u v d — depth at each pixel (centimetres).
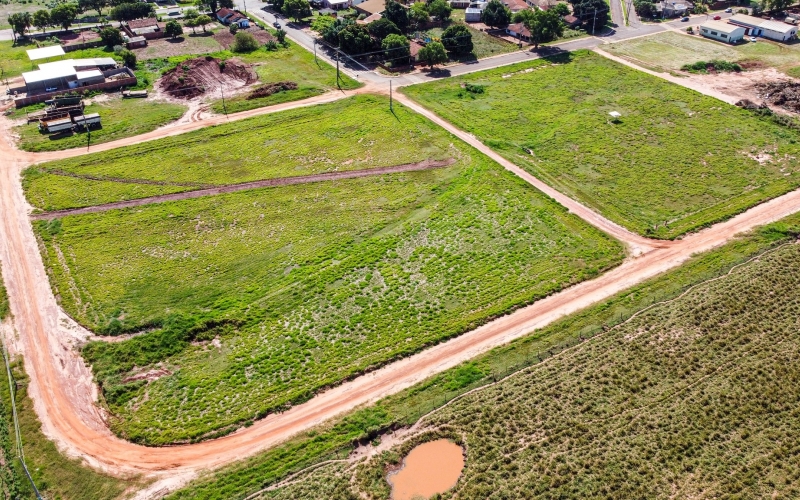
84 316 6731
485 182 8969
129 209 8531
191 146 10081
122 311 6794
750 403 5484
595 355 6066
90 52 13788
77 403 5784
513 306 6781
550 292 6962
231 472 5116
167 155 9825
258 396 5809
